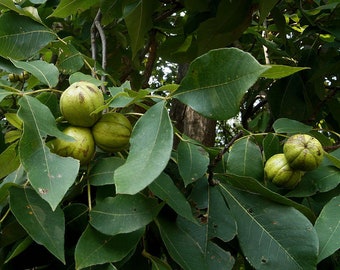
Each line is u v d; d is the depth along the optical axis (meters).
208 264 1.40
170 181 1.40
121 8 2.57
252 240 1.45
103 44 2.38
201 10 2.53
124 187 1.09
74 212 1.41
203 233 1.45
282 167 1.65
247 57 1.20
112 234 1.23
